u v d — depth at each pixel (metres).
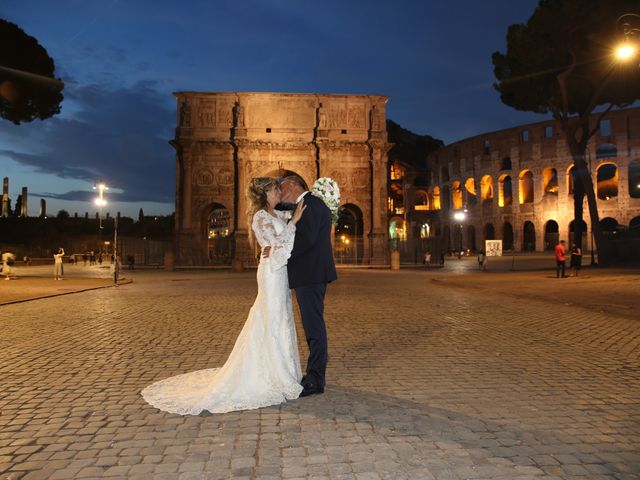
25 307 15.17
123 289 22.97
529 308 14.59
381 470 3.87
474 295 19.06
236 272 41.09
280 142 48.03
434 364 7.49
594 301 15.64
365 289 22.27
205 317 12.80
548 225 79.25
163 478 3.75
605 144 70.31
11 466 3.96
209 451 4.23
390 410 5.29
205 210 48.78
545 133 74.69
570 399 5.74
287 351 5.88
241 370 5.59
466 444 4.38
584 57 32.97
